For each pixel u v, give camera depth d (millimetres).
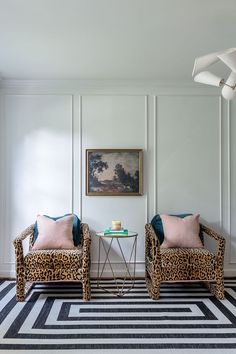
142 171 4062
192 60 3404
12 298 3305
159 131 4102
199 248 3529
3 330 2609
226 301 3213
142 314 2908
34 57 3305
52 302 3193
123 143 4090
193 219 3711
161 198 4086
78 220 3826
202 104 4113
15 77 3932
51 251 3359
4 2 2279
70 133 4070
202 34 2793
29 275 3221
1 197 4031
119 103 4094
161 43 2973
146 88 4098
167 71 3742
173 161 4102
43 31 2727
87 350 2314
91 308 3041
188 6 2340
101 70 3699
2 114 4043
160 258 3254
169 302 3189
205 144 4109
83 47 3055
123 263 4051
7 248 4027
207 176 4102
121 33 2768
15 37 2838
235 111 4098
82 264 3260
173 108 4109
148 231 3654
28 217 4039
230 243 4094
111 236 3387
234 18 2512
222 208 4105
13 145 4043
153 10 2393
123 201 4074
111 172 4055
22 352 2289
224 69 3586
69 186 4059
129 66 3576
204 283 3695
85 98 4082
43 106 4066
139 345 2383
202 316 2865
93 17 2496
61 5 2324
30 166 4047
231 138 4086
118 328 2641
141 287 3658
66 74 3830
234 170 4105
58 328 2639
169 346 2369
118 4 2312
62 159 4066
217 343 2416
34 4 2309
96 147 4078
